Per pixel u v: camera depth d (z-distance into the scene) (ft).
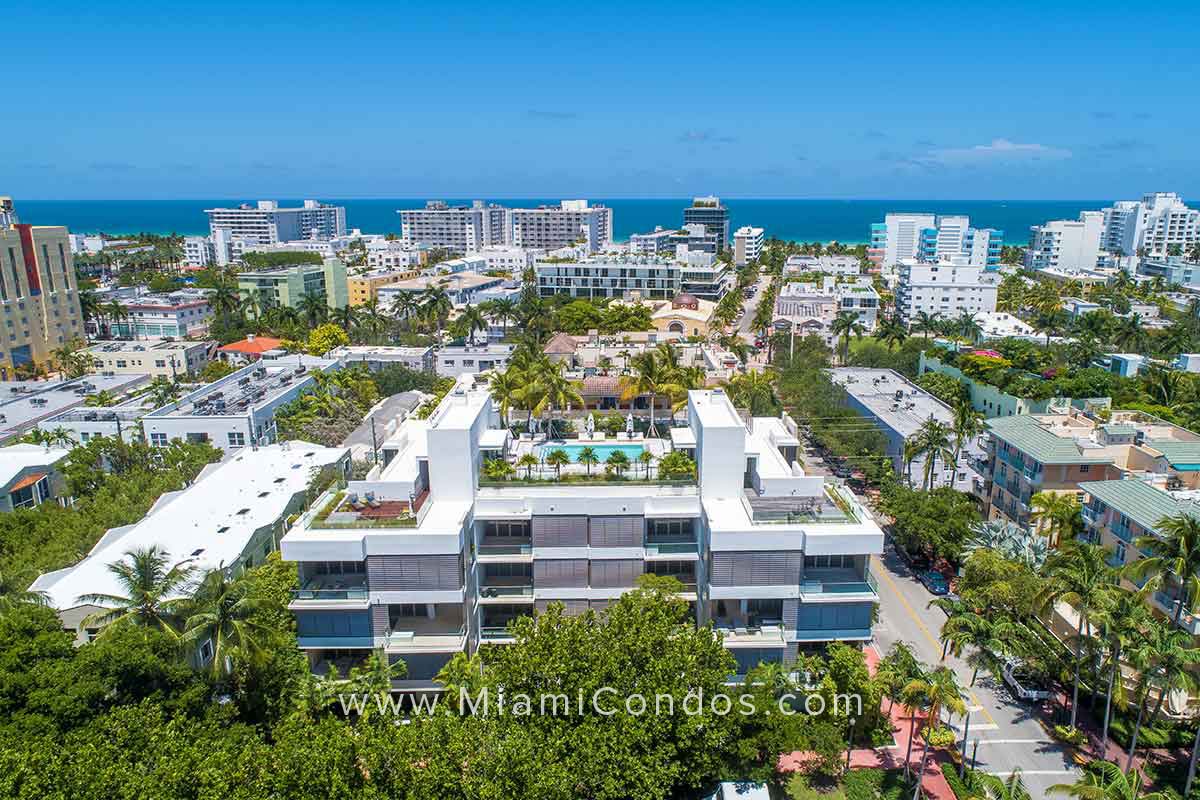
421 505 181.88
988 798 140.46
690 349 431.84
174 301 651.66
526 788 128.77
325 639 176.04
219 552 205.67
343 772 130.52
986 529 232.94
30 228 512.22
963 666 208.33
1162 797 137.18
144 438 319.88
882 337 547.90
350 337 561.02
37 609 160.86
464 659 166.30
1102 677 184.03
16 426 328.90
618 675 147.23
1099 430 256.52
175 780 123.54
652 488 190.08
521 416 275.18
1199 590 169.89
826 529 173.99
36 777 119.34
